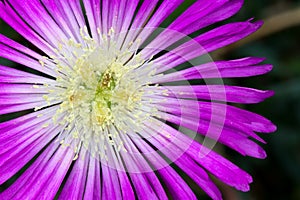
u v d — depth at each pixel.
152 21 0.11
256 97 0.10
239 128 0.10
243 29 0.10
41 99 0.11
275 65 0.14
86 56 0.11
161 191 0.11
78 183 0.11
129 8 0.11
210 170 0.10
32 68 0.11
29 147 0.10
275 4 0.14
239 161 0.13
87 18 0.11
